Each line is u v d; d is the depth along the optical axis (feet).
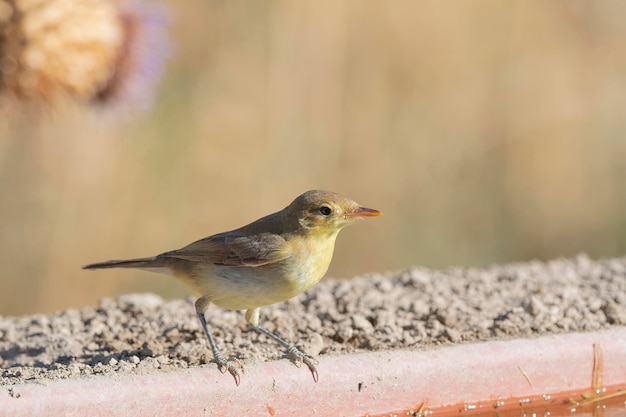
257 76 53.72
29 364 28.66
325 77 54.70
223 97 53.06
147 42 36.68
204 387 24.57
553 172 59.93
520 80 59.31
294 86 54.29
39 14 33.53
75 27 34.17
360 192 55.31
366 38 55.83
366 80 55.57
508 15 59.11
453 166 57.62
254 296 28.27
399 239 56.24
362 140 55.36
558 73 60.23
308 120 54.39
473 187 58.18
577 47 61.05
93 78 35.01
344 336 29.22
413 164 56.59
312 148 54.24
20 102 34.55
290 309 32.86
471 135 58.03
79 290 49.49
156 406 24.06
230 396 24.80
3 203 48.98
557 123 60.03
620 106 62.08
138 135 50.55
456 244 57.41
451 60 57.67
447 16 57.57
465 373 26.76
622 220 60.95
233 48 53.57
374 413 26.11
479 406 26.91
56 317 33.42
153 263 29.30
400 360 26.35
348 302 32.86
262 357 27.37
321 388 25.61
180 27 52.49
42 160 49.39
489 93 58.49
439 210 57.06
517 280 36.04
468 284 35.47
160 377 24.44
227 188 52.26
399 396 26.25
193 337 30.27
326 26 54.75
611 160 61.41
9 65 33.45
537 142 59.52
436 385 26.53
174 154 51.31
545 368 27.43
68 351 29.66
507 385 27.12
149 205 50.60
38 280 48.98
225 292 28.32
